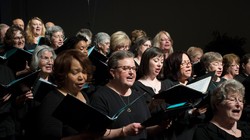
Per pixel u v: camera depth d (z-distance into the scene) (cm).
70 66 263
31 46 548
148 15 1002
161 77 411
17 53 407
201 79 360
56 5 975
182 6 1004
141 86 367
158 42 545
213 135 280
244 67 542
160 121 277
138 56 511
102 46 564
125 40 512
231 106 281
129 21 998
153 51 376
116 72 304
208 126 285
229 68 510
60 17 978
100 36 569
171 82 384
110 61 307
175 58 394
